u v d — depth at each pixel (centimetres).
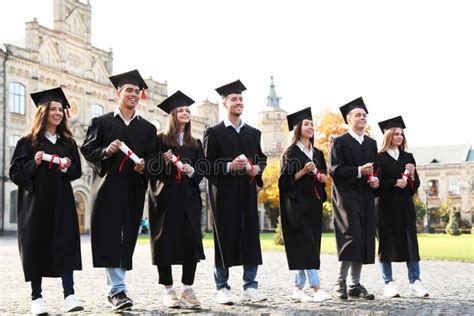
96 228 756
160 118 5972
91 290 1015
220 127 864
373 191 878
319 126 3697
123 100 794
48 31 4662
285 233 853
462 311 725
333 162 877
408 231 897
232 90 872
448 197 8100
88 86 5047
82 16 5053
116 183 764
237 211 831
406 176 898
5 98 4244
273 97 9019
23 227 732
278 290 998
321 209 869
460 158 8400
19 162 734
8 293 972
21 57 4362
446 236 4456
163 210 791
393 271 1416
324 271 1423
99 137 781
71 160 764
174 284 1130
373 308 750
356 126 898
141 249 2522
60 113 759
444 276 1265
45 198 738
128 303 733
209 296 925
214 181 838
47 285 1082
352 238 838
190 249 793
